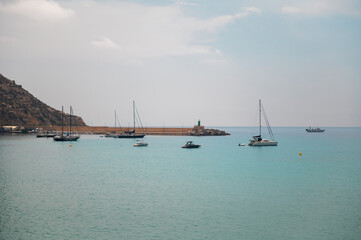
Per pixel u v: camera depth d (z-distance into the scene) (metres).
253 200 37.12
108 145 124.19
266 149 107.88
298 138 197.50
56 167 63.28
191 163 70.12
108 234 27.00
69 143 134.62
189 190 42.03
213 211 33.00
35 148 108.81
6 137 171.00
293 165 66.44
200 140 165.25
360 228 28.47
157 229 28.11
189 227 28.59
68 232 27.36
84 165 66.44
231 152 96.69
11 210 33.09
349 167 63.50
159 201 36.66
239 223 29.56
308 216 31.50
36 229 27.97
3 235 26.67
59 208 33.88
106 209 33.56
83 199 37.44
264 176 52.69
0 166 64.62
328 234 27.14
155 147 116.19
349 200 37.06
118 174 54.62
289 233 27.34
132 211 32.94
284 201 36.69
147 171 58.06
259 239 26.19
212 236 26.69
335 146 122.50
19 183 46.59
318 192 40.88
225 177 51.62
